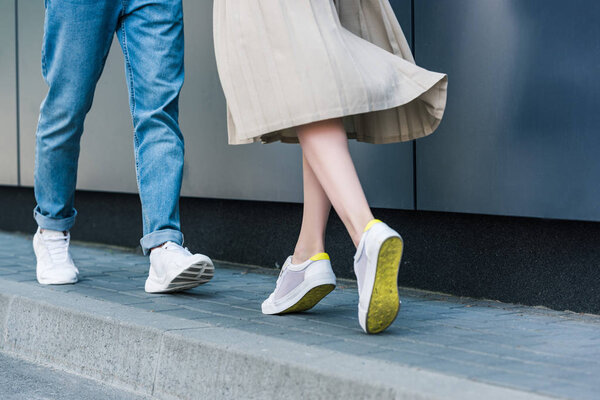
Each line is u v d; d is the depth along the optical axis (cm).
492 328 196
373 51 187
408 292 264
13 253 362
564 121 219
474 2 238
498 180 235
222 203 338
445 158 248
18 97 427
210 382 175
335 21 184
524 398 131
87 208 409
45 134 266
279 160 302
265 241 322
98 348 207
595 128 212
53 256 272
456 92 244
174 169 254
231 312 218
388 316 178
